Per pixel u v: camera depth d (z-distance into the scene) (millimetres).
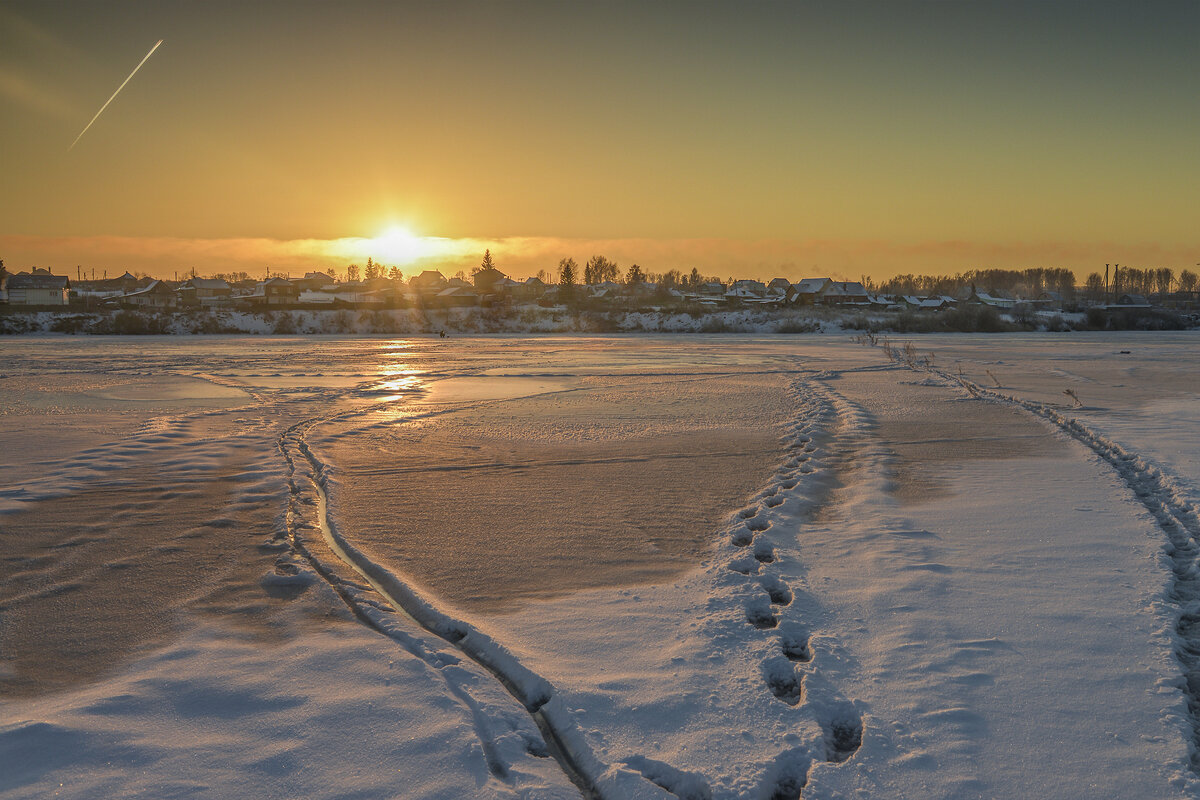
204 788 3465
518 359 34156
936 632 5051
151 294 100062
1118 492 8750
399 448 12180
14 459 11141
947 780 3486
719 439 12812
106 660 4855
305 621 5449
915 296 125812
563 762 3824
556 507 8547
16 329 60250
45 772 3562
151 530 7637
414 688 4422
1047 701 4152
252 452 11750
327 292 116125
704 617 5414
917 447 11852
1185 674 4445
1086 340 52094
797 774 3641
